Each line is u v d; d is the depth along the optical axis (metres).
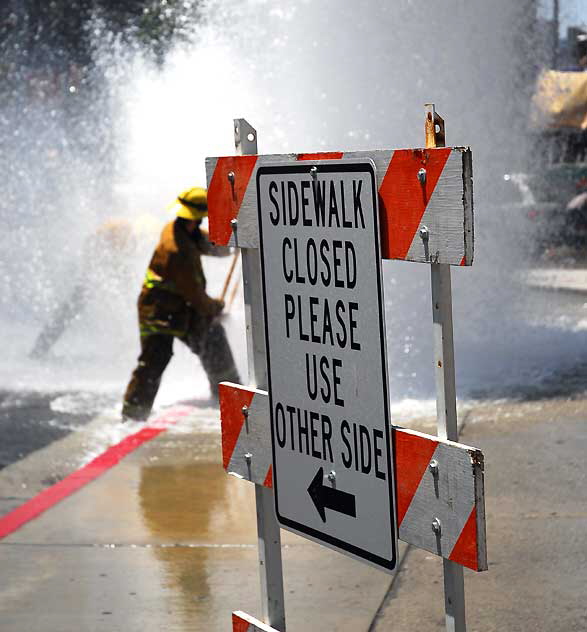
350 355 6.91
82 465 16.48
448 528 6.29
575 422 17.47
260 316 8.07
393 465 6.67
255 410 7.99
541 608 10.76
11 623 11.03
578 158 40.12
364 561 6.98
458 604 6.41
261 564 8.11
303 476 7.44
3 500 14.90
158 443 17.66
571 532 12.63
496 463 15.39
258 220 7.61
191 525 13.63
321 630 10.59
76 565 12.48
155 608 11.28
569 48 41.12
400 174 6.39
